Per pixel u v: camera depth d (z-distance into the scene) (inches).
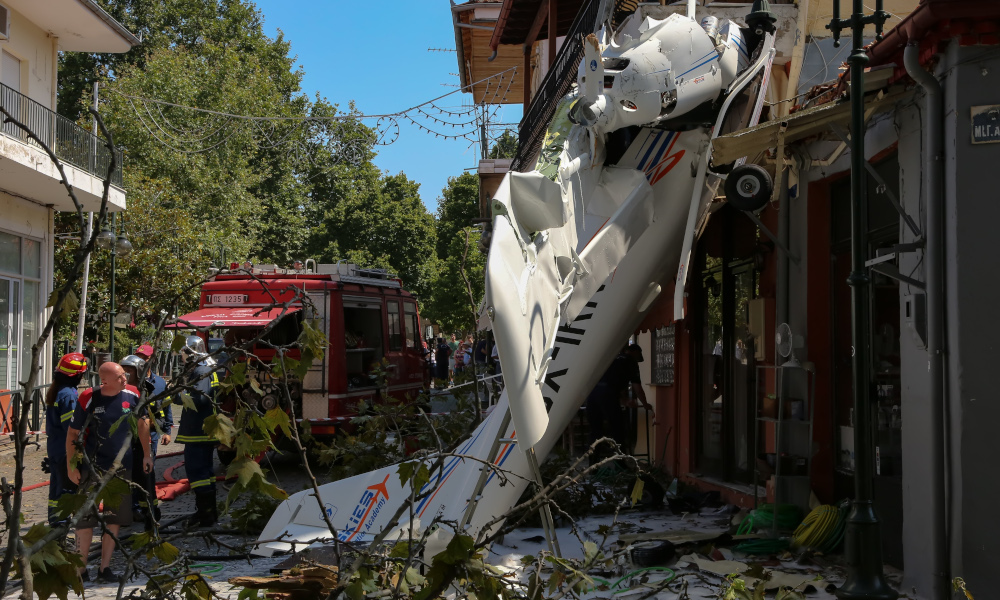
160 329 132.9
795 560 251.9
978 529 206.2
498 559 250.8
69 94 1673.2
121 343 943.0
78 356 273.0
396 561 129.2
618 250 245.0
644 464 390.6
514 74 823.7
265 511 302.7
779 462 286.8
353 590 122.9
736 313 374.6
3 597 91.7
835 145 278.4
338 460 441.4
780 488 287.7
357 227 1943.9
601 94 251.8
